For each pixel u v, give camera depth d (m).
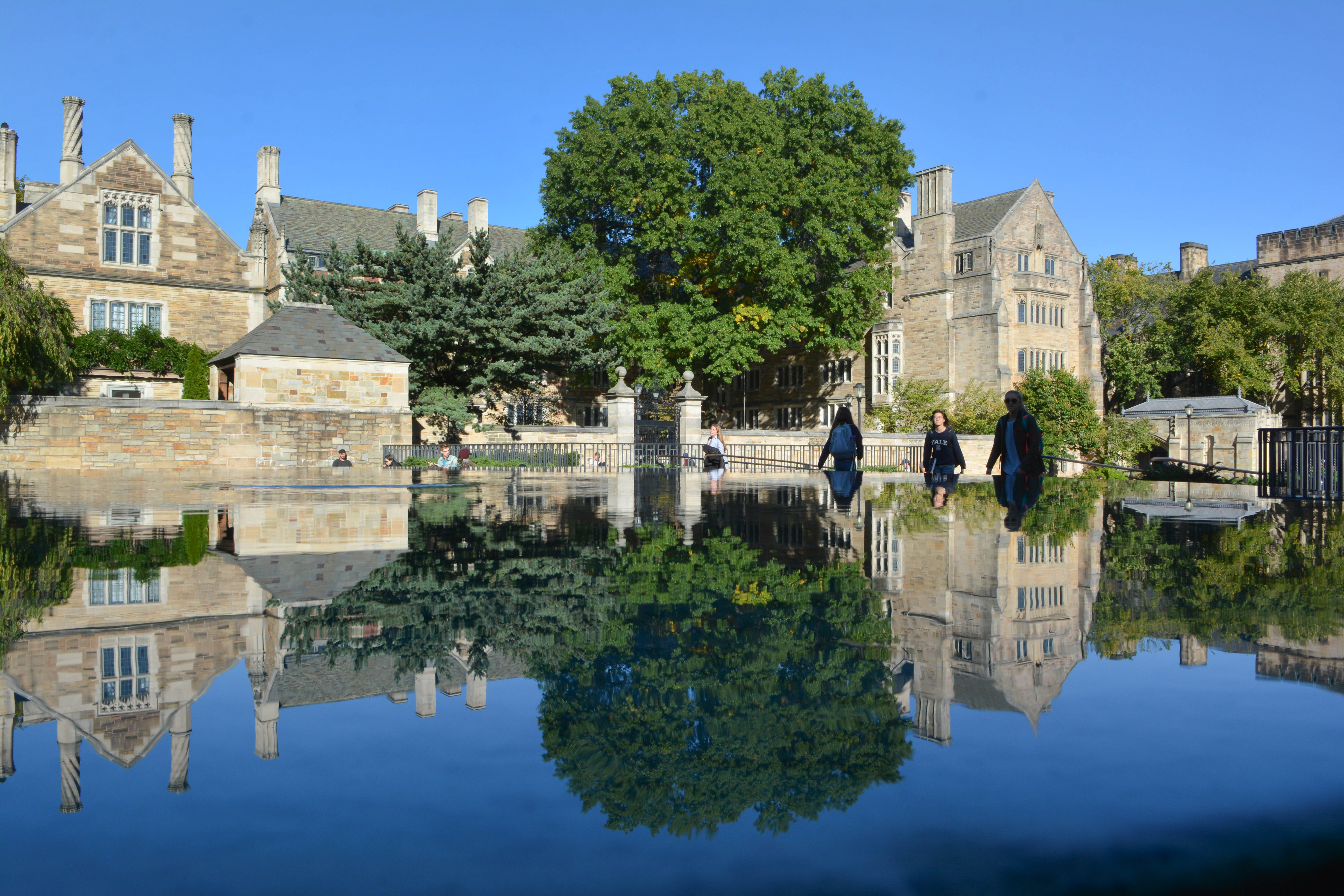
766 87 41.94
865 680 2.55
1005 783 1.68
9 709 2.33
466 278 36.88
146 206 36.59
